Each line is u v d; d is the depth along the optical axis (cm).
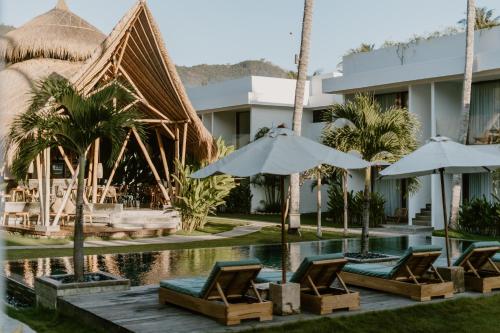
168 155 2531
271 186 3266
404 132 1395
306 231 2125
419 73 2347
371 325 739
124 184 2800
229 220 2683
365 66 2895
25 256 1380
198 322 711
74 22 2431
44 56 2297
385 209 2664
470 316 804
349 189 2670
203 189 2080
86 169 2616
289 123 3397
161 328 680
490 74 2230
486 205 2094
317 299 766
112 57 1944
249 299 761
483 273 997
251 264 717
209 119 3588
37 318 814
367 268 959
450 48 2533
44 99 983
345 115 1396
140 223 2052
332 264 789
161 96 2106
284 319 735
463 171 1068
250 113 3331
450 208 2180
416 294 855
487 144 2334
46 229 1748
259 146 777
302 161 736
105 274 958
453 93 2469
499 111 2339
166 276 1125
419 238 1969
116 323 700
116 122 909
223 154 2212
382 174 952
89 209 1967
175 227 2080
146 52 1930
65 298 844
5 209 1892
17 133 970
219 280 713
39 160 1775
